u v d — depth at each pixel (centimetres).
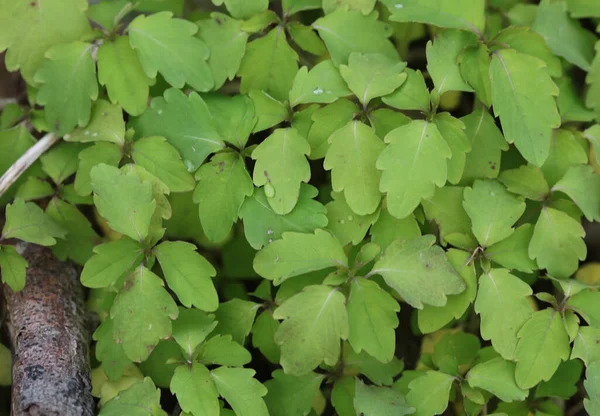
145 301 47
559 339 47
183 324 47
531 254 48
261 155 48
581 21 52
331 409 51
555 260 48
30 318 48
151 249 48
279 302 48
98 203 47
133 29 49
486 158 49
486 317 47
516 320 47
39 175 50
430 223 50
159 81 51
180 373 47
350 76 48
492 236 48
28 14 49
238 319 49
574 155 50
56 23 49
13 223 48
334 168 48
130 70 49
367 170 48
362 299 47
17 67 49
